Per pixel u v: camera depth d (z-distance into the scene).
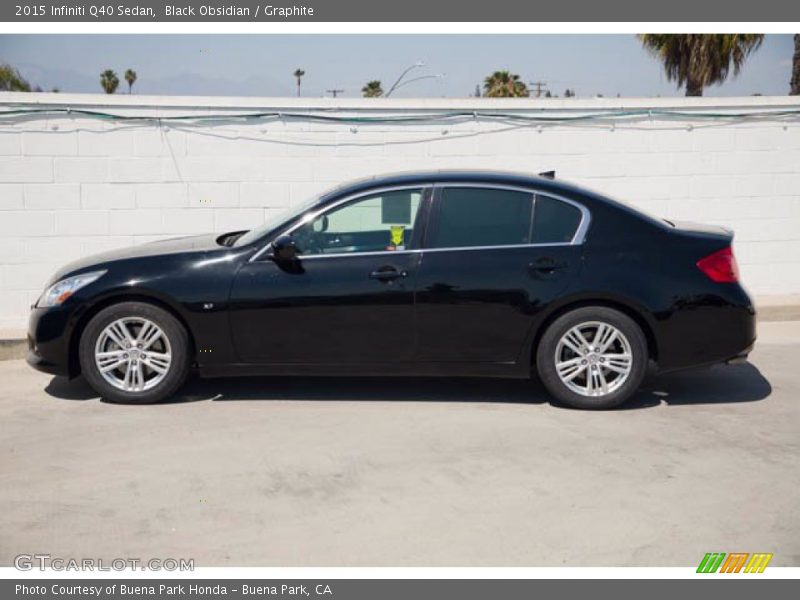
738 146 9.60
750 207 9.70
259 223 9.22
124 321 6.18
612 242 6.05
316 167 9.23
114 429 5.72
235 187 9.12
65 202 8.84
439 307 6.04
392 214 6.18
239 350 6.16
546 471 4.94
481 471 4.95
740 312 6.03
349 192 6.23
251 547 4.04
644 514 4.36
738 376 7.08
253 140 9.09
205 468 5.00
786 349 8.00
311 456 5.20
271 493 4.64
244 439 5.50
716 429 5.71
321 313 6.09
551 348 6.05
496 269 6.02
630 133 9.52
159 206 9.02
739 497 4.57
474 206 6.16
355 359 6.16
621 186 9.58
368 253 6.11
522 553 3.96
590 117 9.45
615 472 4.93
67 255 8.91
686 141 9.56
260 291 6.09
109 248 8.98
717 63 17.77
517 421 5.88
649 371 7.19
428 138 9.33
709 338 6.03
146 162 8.95
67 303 6.16
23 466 5.05
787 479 4.82
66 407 6.25
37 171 8.74
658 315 5.97
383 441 5.46
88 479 4.84
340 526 4.25
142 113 8.88
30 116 8.68
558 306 6.01
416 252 6.09
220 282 6.10
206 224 9.13
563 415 6.02
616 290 5.95
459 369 6.15
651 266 6.00
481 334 6.07
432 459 5.14
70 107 8.73
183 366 6.21
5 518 4.34
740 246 9.77
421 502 4.52
